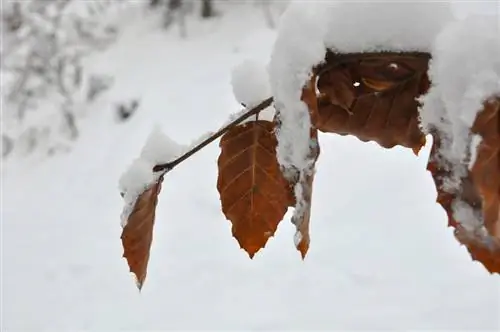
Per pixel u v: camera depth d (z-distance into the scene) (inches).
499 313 107.4
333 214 134.0
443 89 17.3
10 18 188.5
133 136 169.2
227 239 134.3
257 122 24.3
